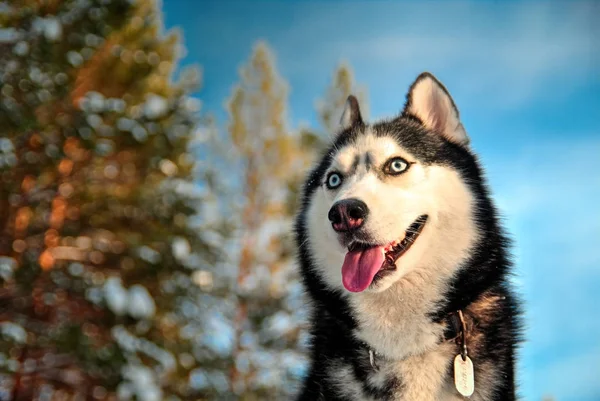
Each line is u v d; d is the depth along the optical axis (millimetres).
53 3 9875
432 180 3033
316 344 3109
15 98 8758
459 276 2885
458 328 2807
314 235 3203
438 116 3447
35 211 9906
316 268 3158
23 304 9359
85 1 10297
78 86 10797
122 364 8797
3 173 9250
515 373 2902
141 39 13484
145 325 9883
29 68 8805
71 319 9336
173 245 10805
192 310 11344
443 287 2867
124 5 10805
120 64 11781
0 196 9516
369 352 2848
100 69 11562
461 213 2979
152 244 10547
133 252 10469
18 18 9188
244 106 18047
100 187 10938
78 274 9680
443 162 3131
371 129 3375
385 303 2865
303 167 17125
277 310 14383
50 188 10086
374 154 3121
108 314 9664
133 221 11117
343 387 2889
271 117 18078
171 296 10656
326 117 17453
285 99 18578
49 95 9031
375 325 2857
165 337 10562
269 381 13273
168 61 14375
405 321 2834
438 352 2779
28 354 9062
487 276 2924
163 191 11320
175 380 10680
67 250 10336
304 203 3479
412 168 3051
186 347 10703
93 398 10062
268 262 15797
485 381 2744
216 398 11055
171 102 11805
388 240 2822
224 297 13164
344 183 3096
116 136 10758
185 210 11312
